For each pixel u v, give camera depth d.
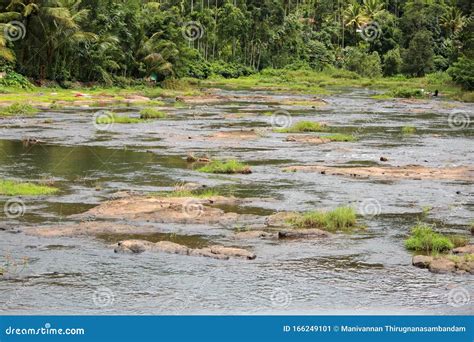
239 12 88.00
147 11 67.12
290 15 103.25
